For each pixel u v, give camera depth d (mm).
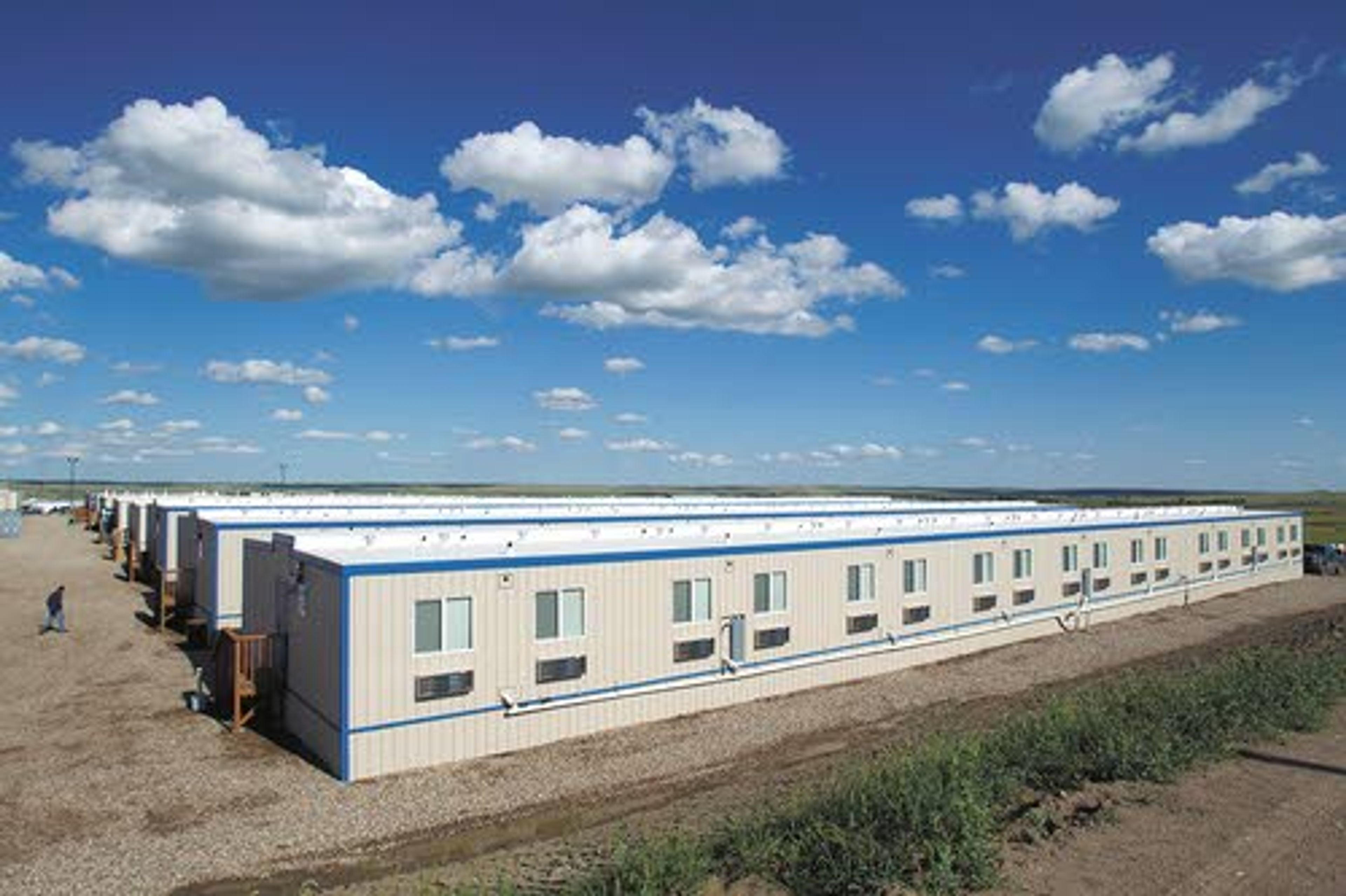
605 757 21312
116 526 71625
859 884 10633
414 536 26641
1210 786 14094
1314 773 14695
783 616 27719
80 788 18859
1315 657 24984
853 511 51062
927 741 19625
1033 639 37625
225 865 15430
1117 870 11062
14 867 15289
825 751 21672
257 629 26391
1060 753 15305
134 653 31781
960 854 11117
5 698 25797
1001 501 86938
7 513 87188
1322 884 10680
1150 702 18281
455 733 20875
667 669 24812
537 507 49125
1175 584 48125
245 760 20641
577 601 23000
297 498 57625
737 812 16094
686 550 25328
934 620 32938
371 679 19766
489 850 15977
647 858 11984
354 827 17047
